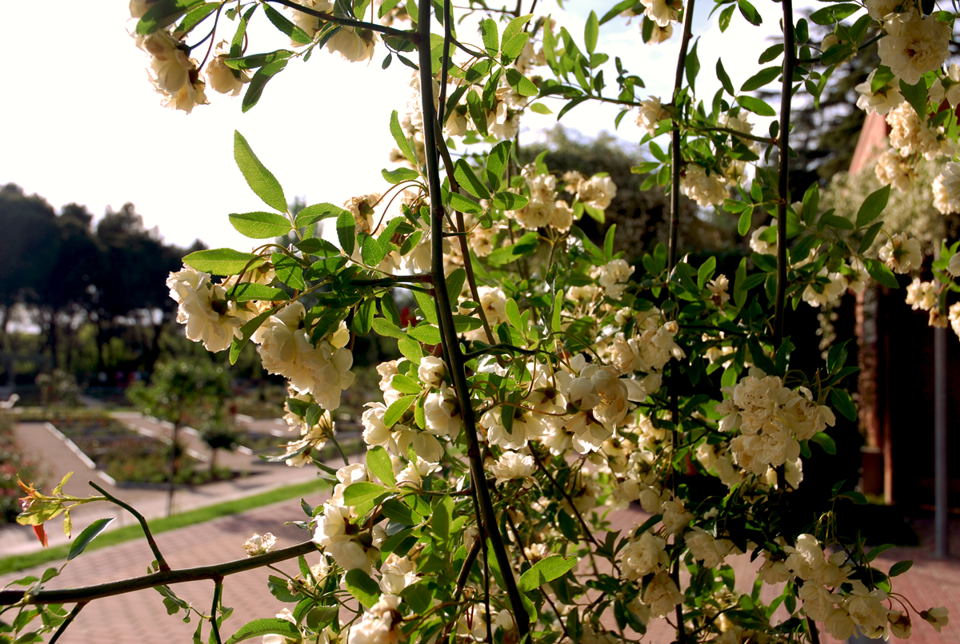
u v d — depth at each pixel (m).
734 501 1.50
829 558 1.26
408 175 1.33
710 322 1.75
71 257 43.91
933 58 1.19
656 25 1.92
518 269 2.26
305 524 1.35
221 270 1.00
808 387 1.38
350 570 0.99
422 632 1.04
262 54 1.06
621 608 1.52
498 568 1.16
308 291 0.99
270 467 15.35
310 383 0.98
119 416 29.55
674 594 1.39
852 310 8.91
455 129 1.39
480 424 1.26
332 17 1.03
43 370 45.66
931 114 1.67
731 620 1.60
